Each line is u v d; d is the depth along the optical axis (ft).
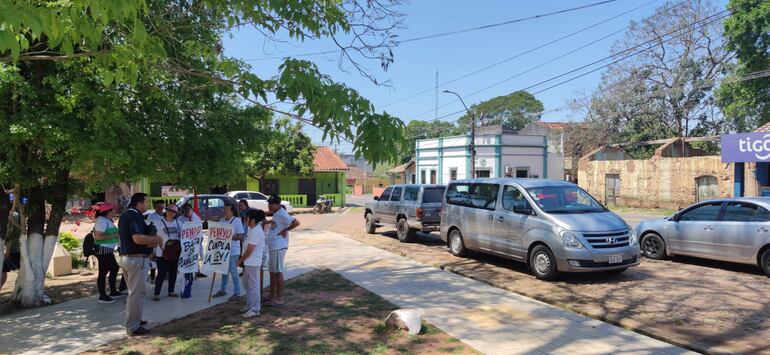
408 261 37.58
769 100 87.10
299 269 34.71
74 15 11.73
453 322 21.31
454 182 39.93
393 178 229.86
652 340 18.72
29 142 22.54
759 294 25.09
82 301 26.84
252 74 15.75
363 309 23.70
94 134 22.13
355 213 103.40
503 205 33.50
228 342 18.88
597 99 116.88
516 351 17.62
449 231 40.01
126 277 20.33
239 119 30.22
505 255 32.83
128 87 23.45
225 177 29.91
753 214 29.50
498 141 123.34
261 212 23.06
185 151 27.78
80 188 28.02
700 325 20.04
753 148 66.59
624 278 29.48
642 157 114.01
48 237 26.94
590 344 18.31
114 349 18.45
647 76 110.52
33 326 21.88
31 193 26.32
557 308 23.48
